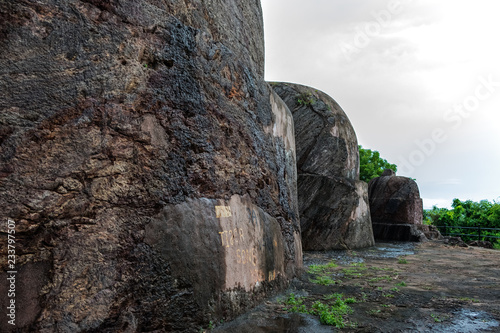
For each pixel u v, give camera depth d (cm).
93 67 263
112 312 251
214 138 361
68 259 236
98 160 259
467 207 1773
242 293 361
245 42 450
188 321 295
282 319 345
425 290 475
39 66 238
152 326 271
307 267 647
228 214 362
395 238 1245
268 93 514
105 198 260
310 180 904
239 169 399
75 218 244
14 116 224
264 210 447
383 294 448
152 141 295
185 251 304
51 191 235
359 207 986
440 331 321
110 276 254
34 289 220
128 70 284
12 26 230
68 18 255
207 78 361
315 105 954
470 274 598
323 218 907
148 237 280
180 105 323
